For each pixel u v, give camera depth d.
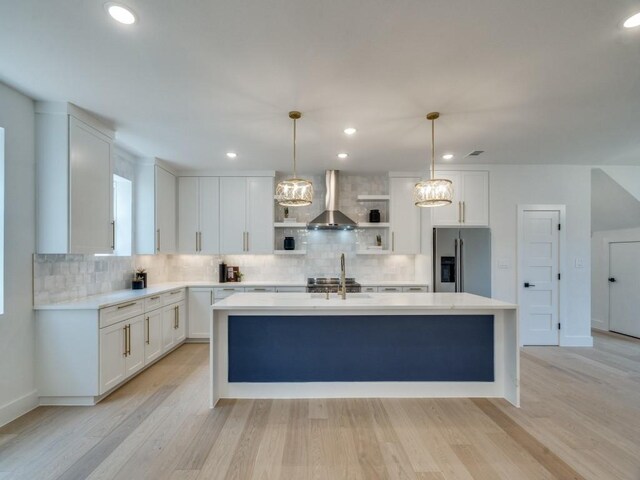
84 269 3.32
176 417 2.57
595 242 5.72
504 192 4.64
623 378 3.39
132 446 2.18
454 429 2.40
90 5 1.59
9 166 2.46
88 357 2.76
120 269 3.98
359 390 2.93
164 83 2.37
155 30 1.79
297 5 1.61
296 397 2.92
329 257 5.32
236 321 2.91
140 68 2.18
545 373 3.53
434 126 3.16
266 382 2.91
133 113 2.89
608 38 1.86
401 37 1.86
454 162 4.50
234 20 1.71
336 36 1.85
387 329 2.93
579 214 4.65
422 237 4.90
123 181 4.11
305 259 5.31
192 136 3.46
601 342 4.77
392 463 2.02
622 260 5.24
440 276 4.59
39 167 2.68
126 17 1.68
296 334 2.92
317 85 2.39
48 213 2.69
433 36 1.84
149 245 4.27
